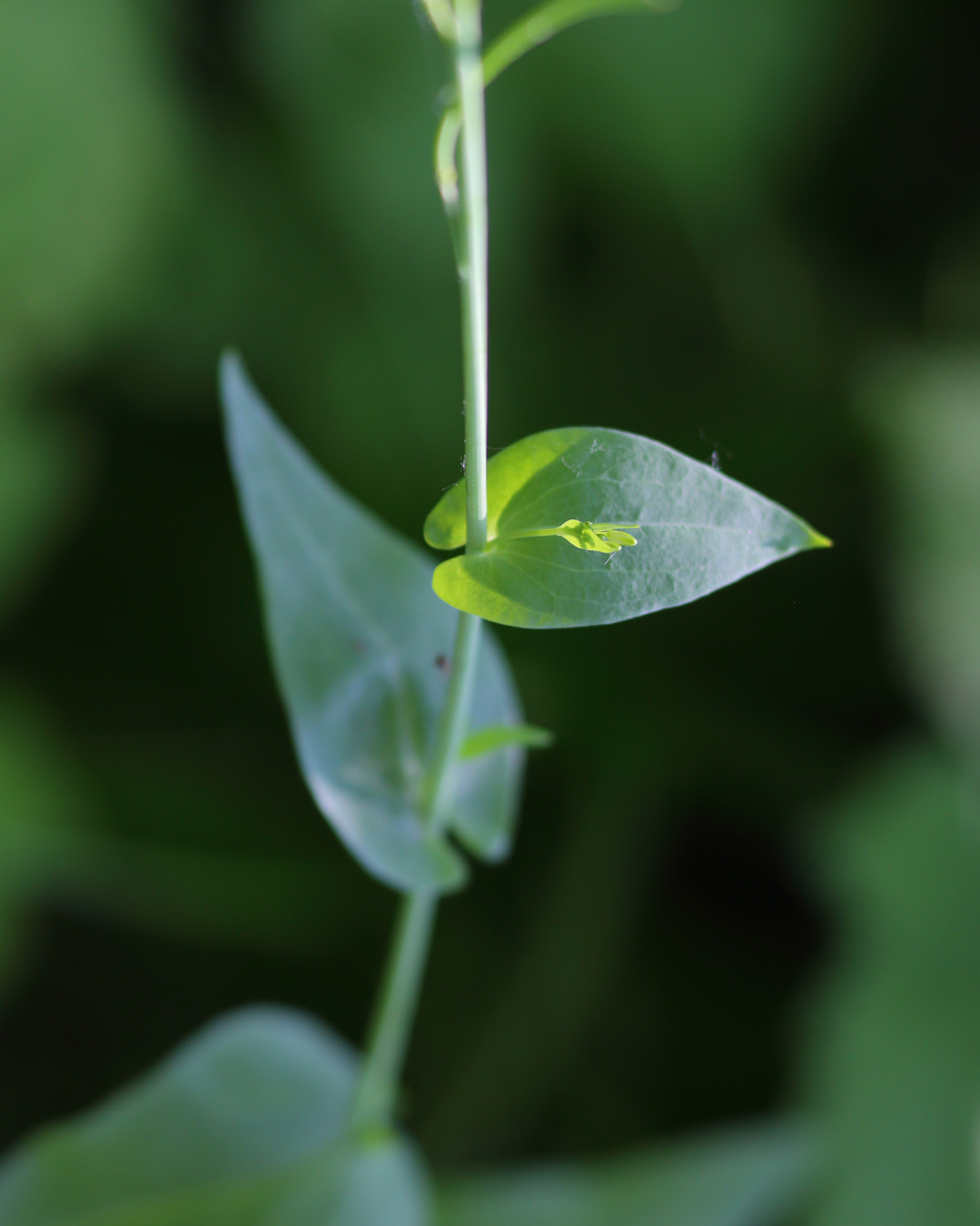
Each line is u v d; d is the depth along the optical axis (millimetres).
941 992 833
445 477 995
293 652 449
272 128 994
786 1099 826
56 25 902
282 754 937
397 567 457
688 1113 845
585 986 877
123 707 932
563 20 405
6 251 896
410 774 448
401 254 1001
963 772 873
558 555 400
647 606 398
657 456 400
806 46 1038
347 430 988
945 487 901
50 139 897
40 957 897
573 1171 574
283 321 989
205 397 992
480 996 890
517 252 1030
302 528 453
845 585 927
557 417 1019
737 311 1055
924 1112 803
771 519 398
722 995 890
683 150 1033
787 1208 773
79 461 950
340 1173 473
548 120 1021
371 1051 466
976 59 1055
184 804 883
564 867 913
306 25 964
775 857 940
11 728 865
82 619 969
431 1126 835
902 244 1081
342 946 910
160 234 953
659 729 941
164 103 970
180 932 909
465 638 427
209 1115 481
